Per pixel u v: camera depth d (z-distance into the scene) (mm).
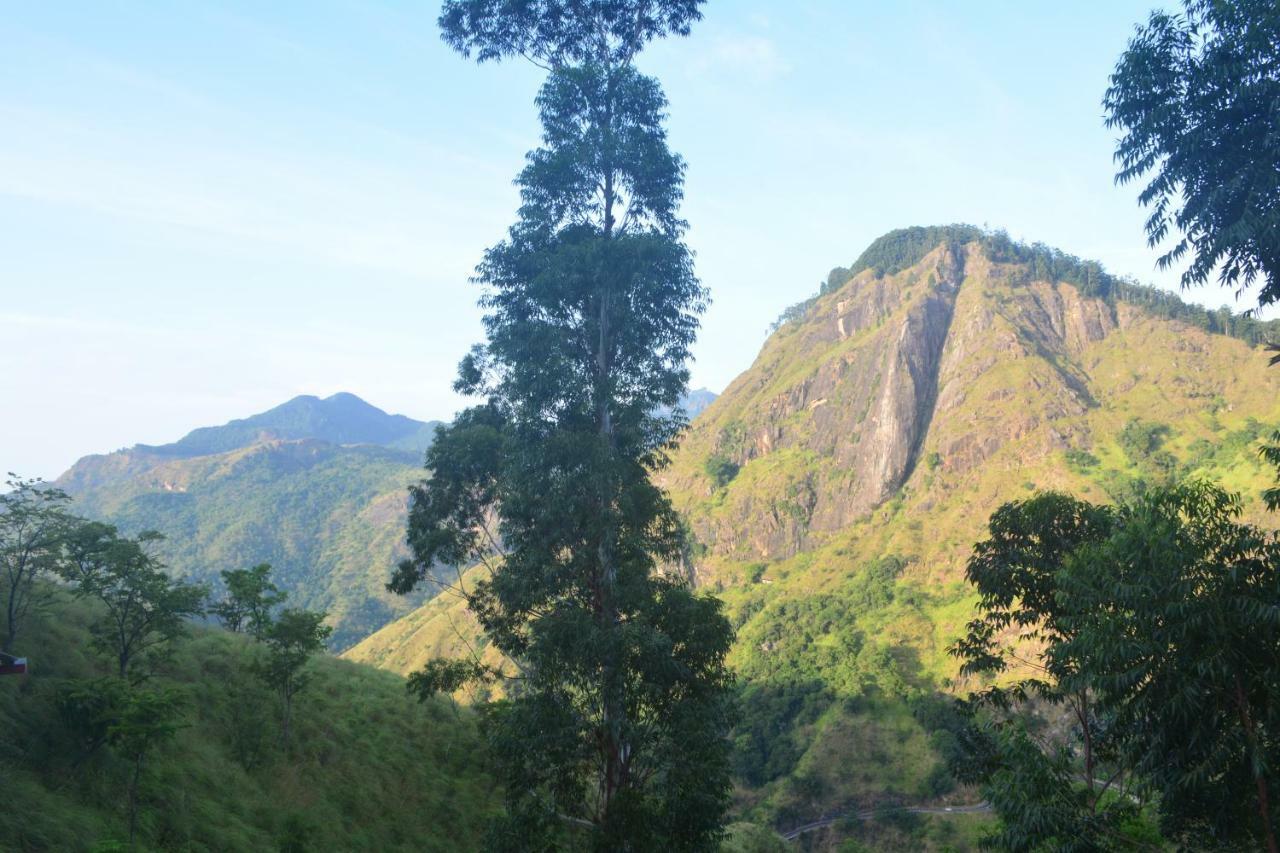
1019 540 18062
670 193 29750
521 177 29062
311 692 33781
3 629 24609
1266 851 12352
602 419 27109
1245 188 14945
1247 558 12227
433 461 31500
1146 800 13688
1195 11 15445
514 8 31781
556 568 24219
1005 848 13398
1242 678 11617
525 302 28922
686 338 28938
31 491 25719
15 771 18875
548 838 22891
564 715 22703
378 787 28922
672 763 22094
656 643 21750
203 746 25219
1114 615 12836
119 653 25984
